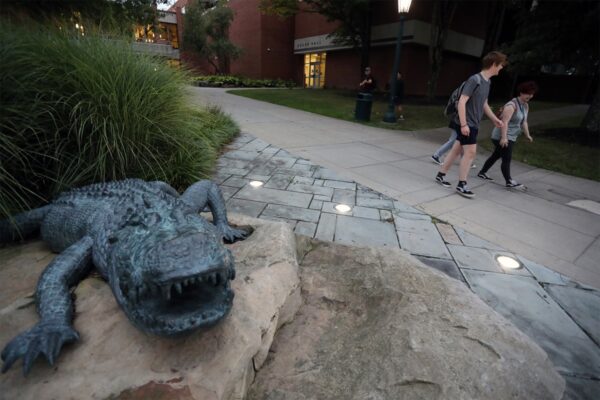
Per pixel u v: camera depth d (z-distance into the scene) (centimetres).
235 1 3112
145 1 992
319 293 266
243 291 215
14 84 347
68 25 510
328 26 2694
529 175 732
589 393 213
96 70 400
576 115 1823
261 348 197
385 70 2369
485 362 197
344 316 245
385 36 2223
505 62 500
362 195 529
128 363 163
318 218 439
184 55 3036
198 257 138
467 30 2356
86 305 196
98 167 380
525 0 1280
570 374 227
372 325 230
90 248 220
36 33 430
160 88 462
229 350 173
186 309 147
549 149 993
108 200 252
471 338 212
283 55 3112
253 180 566
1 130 332
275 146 805
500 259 369
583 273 353
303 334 231
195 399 153
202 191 320
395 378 191
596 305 301
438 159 744
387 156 792
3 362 166
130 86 427
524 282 330
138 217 180
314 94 2169
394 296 250
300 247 327
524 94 559
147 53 520
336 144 880
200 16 2888
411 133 1123
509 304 295
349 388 190
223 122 873
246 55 3150
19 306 202
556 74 2692
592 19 1002
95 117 387
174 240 145
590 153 955
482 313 236
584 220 492
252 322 192
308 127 1095
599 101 1198
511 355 203
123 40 500
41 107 362
